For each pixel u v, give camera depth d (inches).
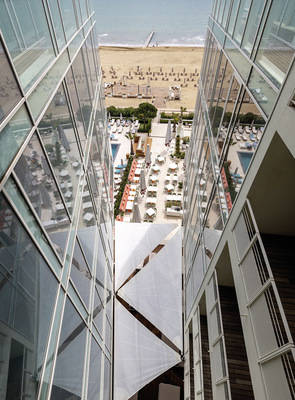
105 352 386.6
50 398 170.9
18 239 134.3
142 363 438.6
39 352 156.9
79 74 311.3
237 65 272.2
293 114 139.8
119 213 912.3
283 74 165.3
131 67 2728.8
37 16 182.5
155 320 494.0
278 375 148.9
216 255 291.3
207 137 420.2
